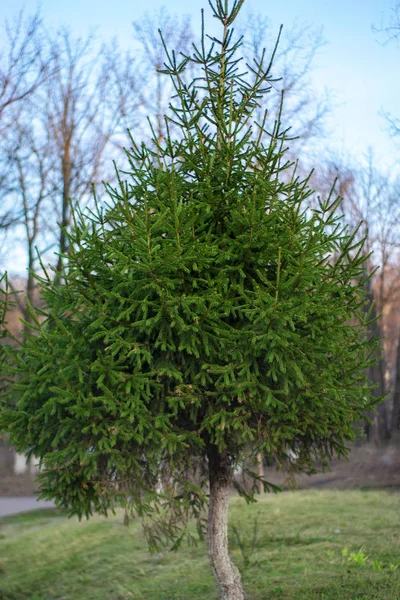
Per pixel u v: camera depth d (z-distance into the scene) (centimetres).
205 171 529
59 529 1123
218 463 568
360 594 594
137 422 502
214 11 562
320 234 500
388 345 2998
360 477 1497
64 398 470
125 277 493
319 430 514
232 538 873
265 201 524
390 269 2495
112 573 802
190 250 469
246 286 531
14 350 528
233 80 548
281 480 1563
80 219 535
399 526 894
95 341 517
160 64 1789
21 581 826
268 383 516
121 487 528
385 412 1973
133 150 555
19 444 523
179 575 751
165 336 493
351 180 2170
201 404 527
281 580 663
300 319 481
